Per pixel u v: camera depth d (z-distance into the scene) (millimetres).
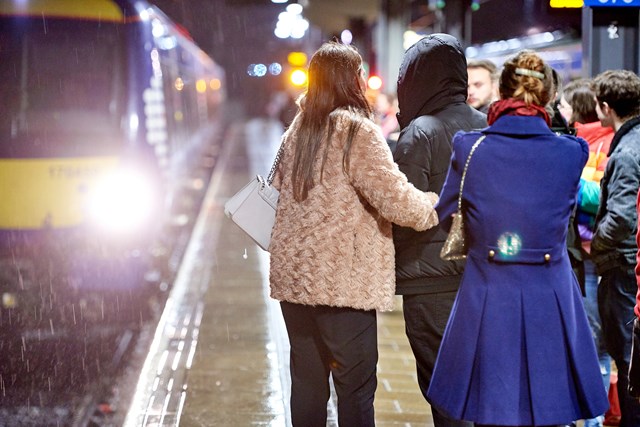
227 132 57531
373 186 4883
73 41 13992
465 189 4688
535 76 4680
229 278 13133
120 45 14148
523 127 4656
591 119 6832
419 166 5230
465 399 4605
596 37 7859
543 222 4586
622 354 5891
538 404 4496
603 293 5926
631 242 5746
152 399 7551
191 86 26781
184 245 17891
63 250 13328
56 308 11930
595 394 4629
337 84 5082
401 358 8844
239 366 8500
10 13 13883
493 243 4609
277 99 62875
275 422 6984
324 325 5078
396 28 22172
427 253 5211
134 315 11766
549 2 8633
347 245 4988
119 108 13930
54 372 9227
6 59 13750
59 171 13383
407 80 5434
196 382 7988
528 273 4594
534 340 4543
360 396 5148
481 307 4602
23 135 13445
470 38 15602
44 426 7699
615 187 5625
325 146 5023
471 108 5426
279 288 5098
